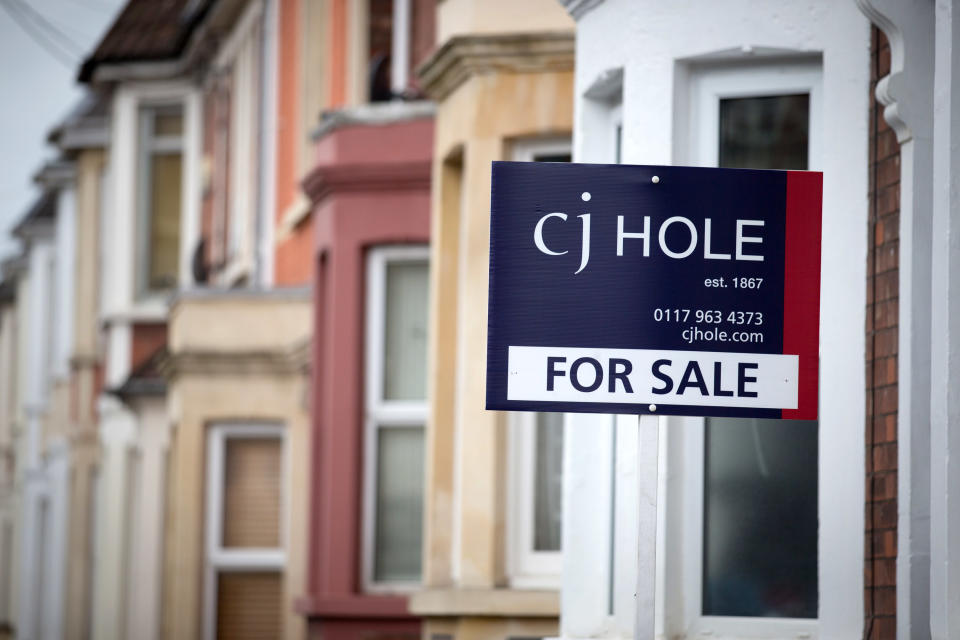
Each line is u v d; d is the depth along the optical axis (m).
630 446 12.55
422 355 20.28
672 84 12.26
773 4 11.99
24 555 51.62
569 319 9.34
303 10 26.86
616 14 12.70
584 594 13.03
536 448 16.38
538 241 9.38
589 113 13.27
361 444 20.28
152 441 32.88
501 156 16.48
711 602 12.06
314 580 20.88
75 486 41.22
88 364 41.50
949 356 9.93
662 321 9.35
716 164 12.28
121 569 36.16
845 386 11.52
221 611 26.16
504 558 16.27
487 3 16.55
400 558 20.38
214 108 34.81
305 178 21.09
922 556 10.74
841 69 11.75
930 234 10.88
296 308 25.83
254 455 26.31
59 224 47.50
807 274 9.41
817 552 11.98
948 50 10.07
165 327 37.03
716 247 9.39
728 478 12.12
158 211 37.53
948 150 10.04
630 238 9.38
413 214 19.98
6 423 61.94
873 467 11.37
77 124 41.66
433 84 17.39
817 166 12.06
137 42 36.75
